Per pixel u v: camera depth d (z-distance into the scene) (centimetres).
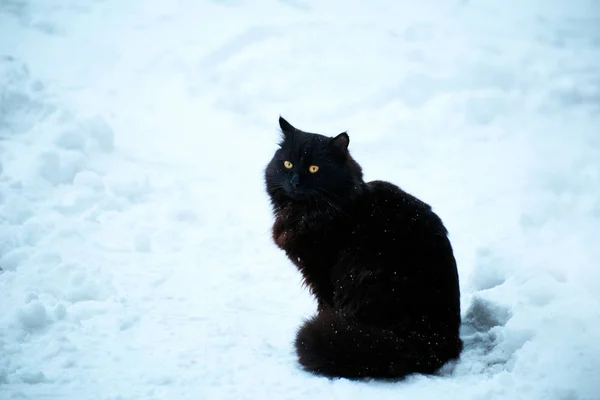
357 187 501
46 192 772
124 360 440
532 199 877
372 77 1262
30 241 646
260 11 1482
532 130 1119
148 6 1487
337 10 1530
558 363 414
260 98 1208
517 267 589
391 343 431
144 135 1051
